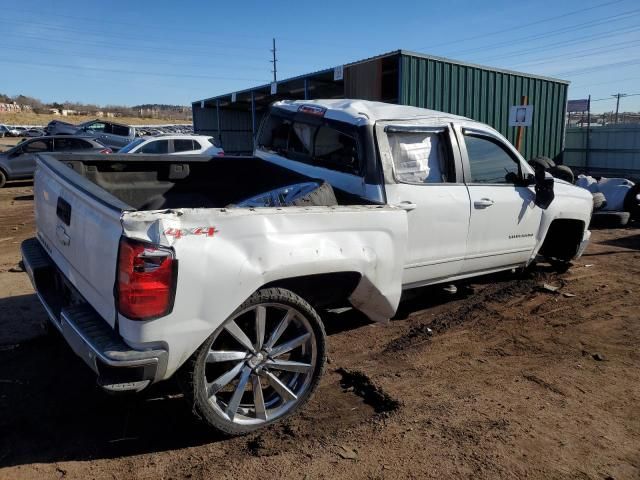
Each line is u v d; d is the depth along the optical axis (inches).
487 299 218.1
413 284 171.6
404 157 163.9
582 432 125.4
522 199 197.2
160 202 183.8
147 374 102.1
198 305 105.2
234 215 110.0
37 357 160.7
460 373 154.6
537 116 677.3
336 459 113.6
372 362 160.9
